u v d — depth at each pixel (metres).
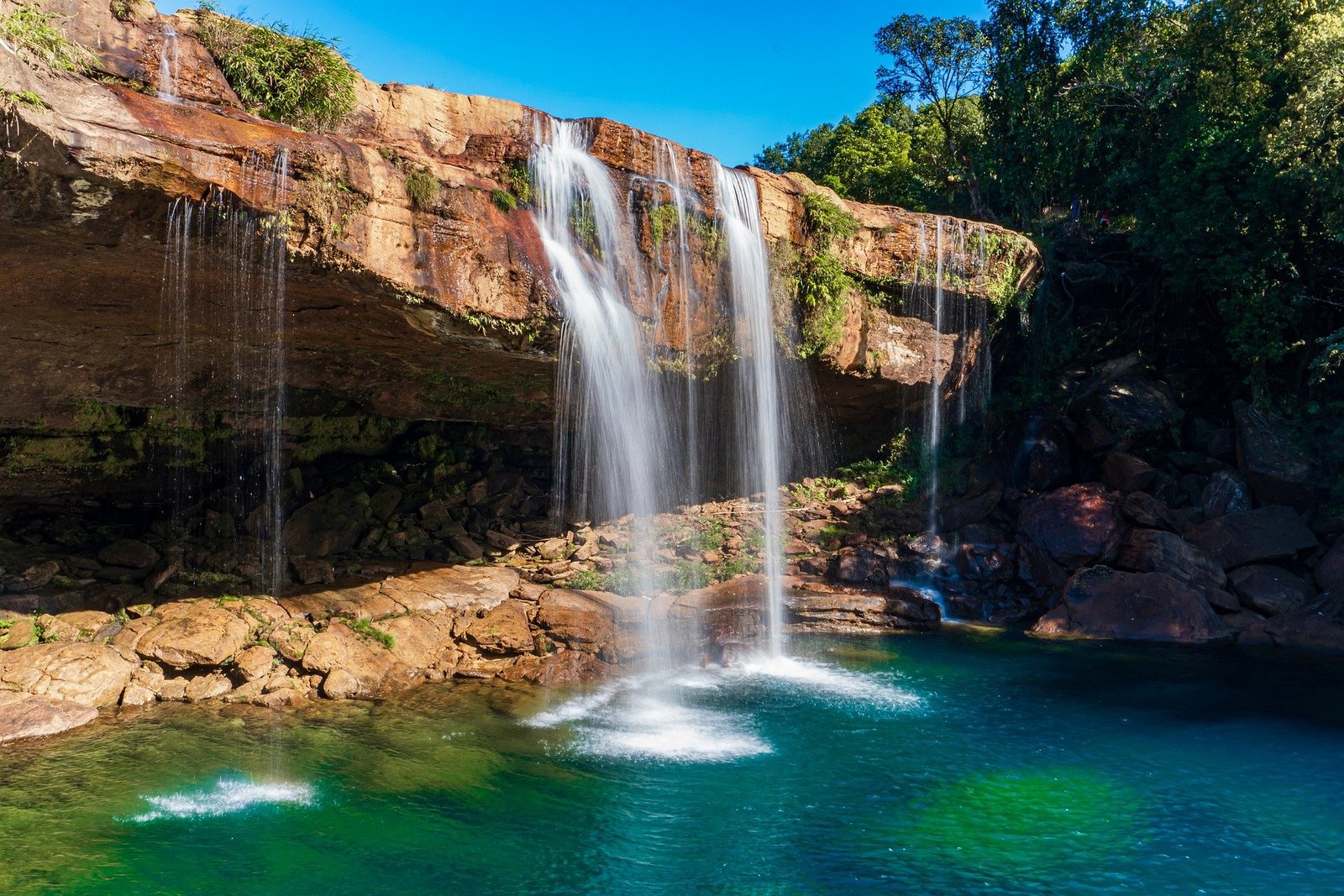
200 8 11.83
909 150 40.19
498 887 7.89
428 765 10.43
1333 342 19.55
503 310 13.27
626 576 18.03
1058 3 28.42
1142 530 19.17
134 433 15.91
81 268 10.91
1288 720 12.44
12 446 14.48
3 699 11.17
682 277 15.77
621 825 9.09
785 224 17.56
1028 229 28.81
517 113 14.76
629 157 15.30
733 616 16.77
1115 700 13.28
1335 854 8.61
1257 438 20.92
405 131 13.73
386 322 13.35
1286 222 22.20
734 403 19.36
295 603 14.45
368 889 7.80
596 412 18.84
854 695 13.48
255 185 10.46
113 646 12.66
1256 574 18.22
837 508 21.98
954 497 22.16
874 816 9.36
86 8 10.38
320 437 18.81
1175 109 25.59
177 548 15.61
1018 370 25.09
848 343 18.89
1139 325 26.28
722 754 11.03
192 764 10.20
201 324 13.36
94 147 9.21
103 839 8.48
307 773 10.10
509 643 14.42
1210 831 9.07
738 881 8.03
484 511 20.09
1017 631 17.86
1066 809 9.58
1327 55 20.30
